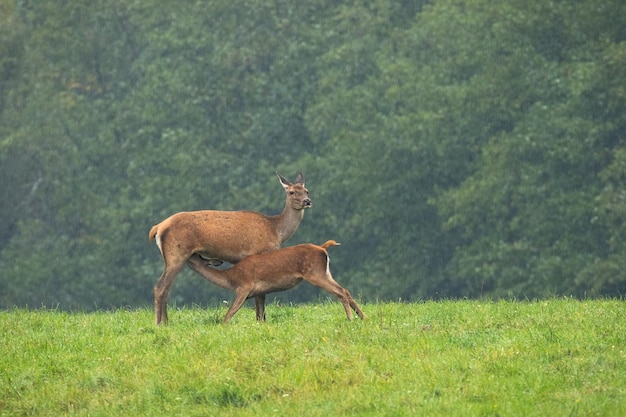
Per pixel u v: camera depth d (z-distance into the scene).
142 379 34.12
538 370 32.94
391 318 41.84
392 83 112.62
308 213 107.62
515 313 42.25
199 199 111.06
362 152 107.44
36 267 113.75
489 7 113.50
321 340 37.34
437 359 34.22
